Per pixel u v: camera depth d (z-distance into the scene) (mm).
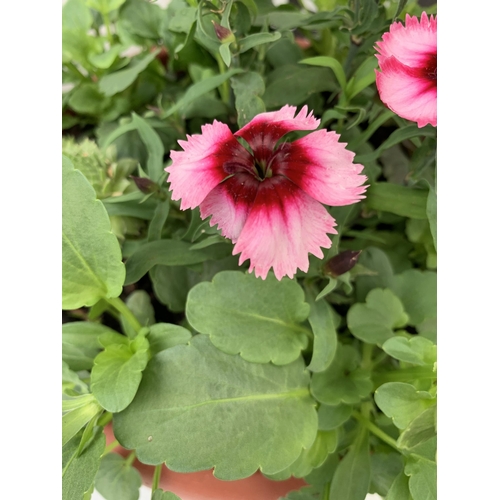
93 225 120
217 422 114
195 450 111
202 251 130
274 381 121
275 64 154
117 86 164
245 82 129
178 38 154
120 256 121
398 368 137
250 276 124
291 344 124
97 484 137
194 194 105
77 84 180
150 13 169
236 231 108
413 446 113
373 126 132
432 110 111
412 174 132
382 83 115
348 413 125
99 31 185
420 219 141
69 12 174
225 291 122
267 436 115
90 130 184
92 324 135
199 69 163
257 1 154
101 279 124
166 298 142
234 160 109
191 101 145
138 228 150
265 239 104
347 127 130
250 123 104
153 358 118
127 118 165
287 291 124
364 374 128
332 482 120
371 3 124
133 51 184
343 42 148
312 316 124
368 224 150
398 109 113
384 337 130
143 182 130
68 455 112
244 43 122
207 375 117
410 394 112
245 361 120
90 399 117
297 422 118
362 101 147
